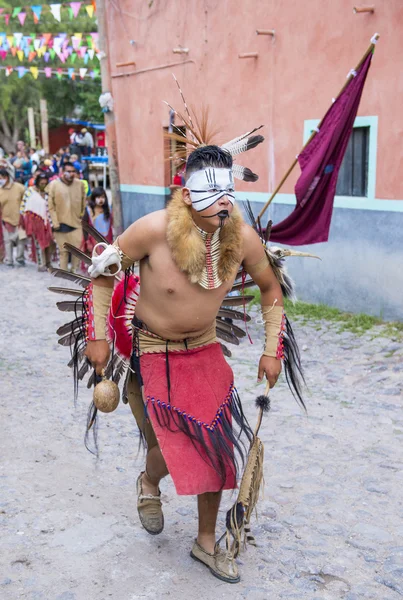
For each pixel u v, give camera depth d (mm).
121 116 12344
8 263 12602
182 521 3695
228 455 2992
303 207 7012
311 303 8641
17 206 12391
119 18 11844
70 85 32094
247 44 9086
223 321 3650
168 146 3295
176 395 3021
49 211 10852
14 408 5410
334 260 8273
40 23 24422
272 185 9047
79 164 17891
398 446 4602
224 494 4043
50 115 33344
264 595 3041
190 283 2955
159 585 3115
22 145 22156
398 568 3234
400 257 7461
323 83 8102
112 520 3693
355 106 6535
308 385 5898
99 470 4316
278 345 3328
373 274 7812
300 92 8422
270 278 3295
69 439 4805
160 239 2928
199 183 2832
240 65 9266
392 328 7344
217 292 3035
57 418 5199
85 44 15633
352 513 3752
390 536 3520
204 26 9805
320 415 5188
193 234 2875
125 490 4055
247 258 3158
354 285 8070
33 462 4418
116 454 4555
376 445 4621
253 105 9172
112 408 3180
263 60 8883
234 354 6879
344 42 7750
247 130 9336
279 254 3299
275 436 4805
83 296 3213
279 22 8539
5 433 4902
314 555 3355
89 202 10867
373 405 5367
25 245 12641
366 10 7332
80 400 5617
